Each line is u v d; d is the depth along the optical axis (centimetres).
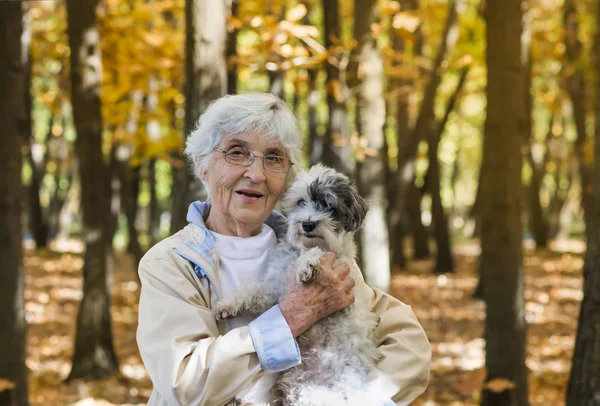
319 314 269
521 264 648
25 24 853
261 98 291
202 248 285
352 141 685
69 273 1686
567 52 1542
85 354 854
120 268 1794
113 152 1283
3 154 580
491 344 653
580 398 533
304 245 308
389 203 1697
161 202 3306
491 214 649
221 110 288
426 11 1270
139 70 882
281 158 294
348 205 330
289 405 287
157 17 1029
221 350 253
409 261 1934
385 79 1420
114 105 959
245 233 303
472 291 1441
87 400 759
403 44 1364
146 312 268
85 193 866
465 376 777
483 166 656
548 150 2683
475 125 2702
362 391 284
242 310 282
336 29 824
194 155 299
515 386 645
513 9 625
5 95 577
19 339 589
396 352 297
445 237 1709
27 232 2919
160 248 284
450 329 1109
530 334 1092
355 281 300
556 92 1794
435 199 1711
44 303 1333
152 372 259
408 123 1619
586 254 541
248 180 286
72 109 873
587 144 1791
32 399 779
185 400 252
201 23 493
